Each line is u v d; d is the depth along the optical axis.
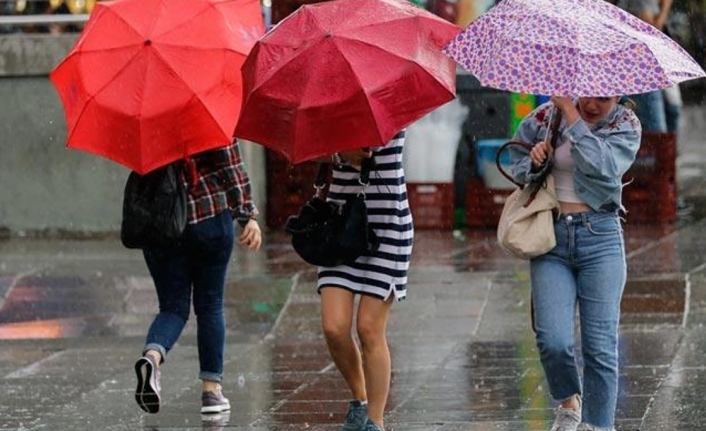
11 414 19.69
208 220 18.31
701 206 37.84
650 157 35.81
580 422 15.92
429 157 36.12
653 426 17.53
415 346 24.14
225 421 18.72
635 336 24.02
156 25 17.28
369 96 14.66
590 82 14.05
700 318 25.41
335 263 15.78
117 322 27.44
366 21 15.18
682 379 20.50
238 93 17.34
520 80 14.16
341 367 16.56
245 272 30.66
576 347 23.36
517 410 18.80
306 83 14.84
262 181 36.78
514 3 14.80
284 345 24.91
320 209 15.84
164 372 22.70
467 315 26.48
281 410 19.38
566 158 15.34
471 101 36.44
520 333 24.98
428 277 29.66
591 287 15.44
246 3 18.11
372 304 15.96
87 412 19.70
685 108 38.84
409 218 16.11
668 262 30.38
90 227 35.91
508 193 36.28
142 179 18.02
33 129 35.81
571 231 15.37
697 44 38.56
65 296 29.17
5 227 36.06
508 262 31.27
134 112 16.97
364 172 15.77
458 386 20.70
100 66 17.25
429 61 15.06
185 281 18.67
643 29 15.04
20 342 25.84
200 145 17.17
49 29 36.75
